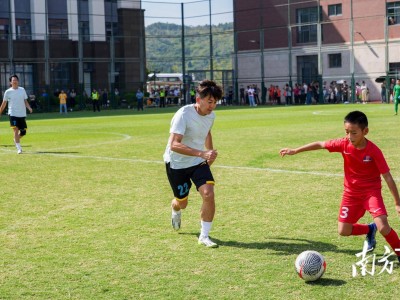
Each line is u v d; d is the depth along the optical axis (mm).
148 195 9305
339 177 10438
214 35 53812
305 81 51906
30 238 6801
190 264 5758
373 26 48281
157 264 5773
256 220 7445
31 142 18781
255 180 10344
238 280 5273
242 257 5949
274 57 52625
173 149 6320
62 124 28688
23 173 11828
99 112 43188
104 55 50594
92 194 9453
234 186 9805
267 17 52531
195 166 6578
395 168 11141
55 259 5980
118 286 5176
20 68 47125
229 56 54062
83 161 13578
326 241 6422
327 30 50469
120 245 6461
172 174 6652
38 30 47594
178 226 6984
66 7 48688
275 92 51062
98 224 7434
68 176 11344
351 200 5777
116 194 9414
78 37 49188
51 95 47125
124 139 19203
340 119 26844
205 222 6457
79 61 49219
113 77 50594
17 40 46875
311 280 5164
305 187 9570
